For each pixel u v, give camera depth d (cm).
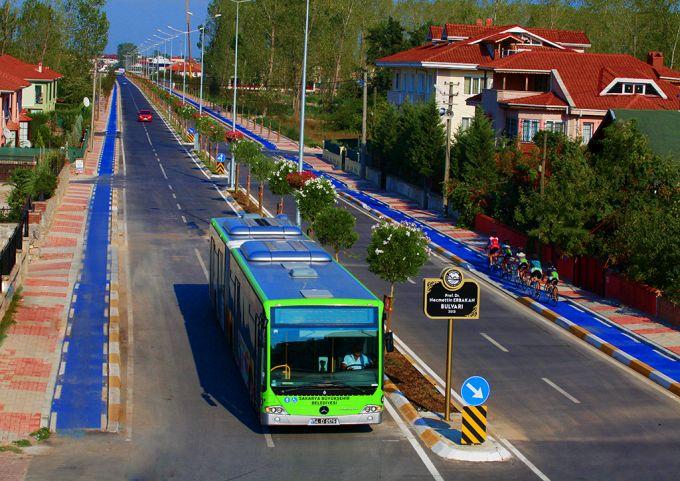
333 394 1878
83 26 12825
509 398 2283
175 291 3281
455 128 7850
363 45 13650
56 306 2934
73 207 5016
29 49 12081
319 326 1878
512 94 6538
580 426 2092
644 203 3625
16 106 7688
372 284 3547
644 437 2033
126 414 2041
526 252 4178
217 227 2883
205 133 7788
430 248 4453
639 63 6744
